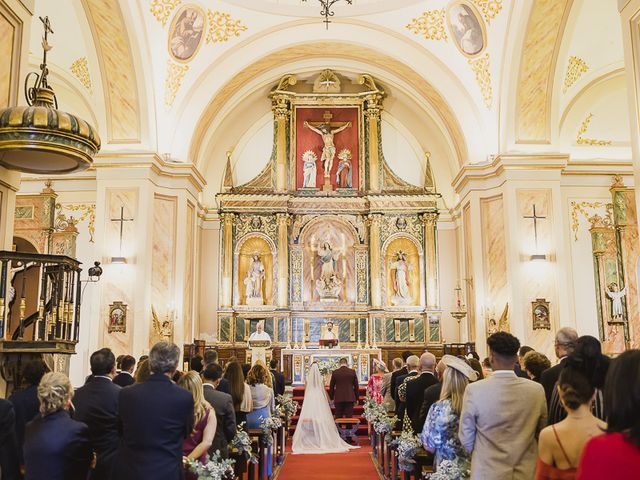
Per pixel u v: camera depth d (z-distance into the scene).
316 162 19.58
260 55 16.08
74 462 4.30
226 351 17.92
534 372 5.80
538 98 14.42
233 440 6.62
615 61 14.95
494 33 14.35
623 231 15.70
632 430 2.21
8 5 7.29
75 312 7.80
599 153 16.23
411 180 19.53
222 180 19.25
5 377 6.79
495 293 14.91
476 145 15.66
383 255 19.03
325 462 10.86
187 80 15.41
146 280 14.25
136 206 14.43
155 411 4.28
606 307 15.44
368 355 17.12
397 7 15.20
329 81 18.92
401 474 7.81
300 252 19.09
